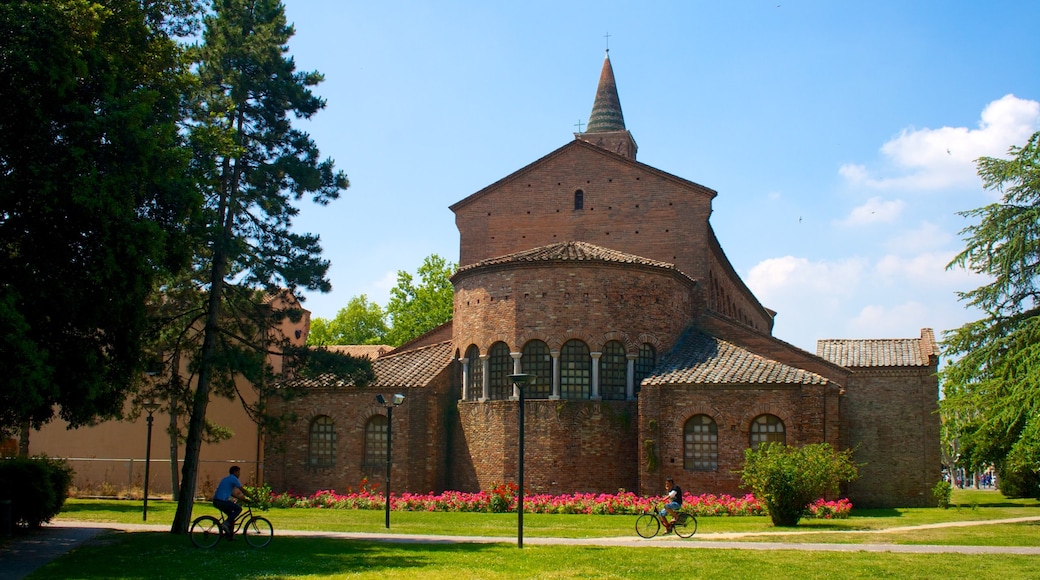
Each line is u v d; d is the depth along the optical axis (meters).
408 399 43.31
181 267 26.23
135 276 23.14
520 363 41.41
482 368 42.62
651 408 39.34
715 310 54.25
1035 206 34.72
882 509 43.09
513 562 21.66
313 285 32.81
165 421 49.19
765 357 44.56
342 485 44.16
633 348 41.50
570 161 51.56
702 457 38.94
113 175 22.44
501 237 51.81
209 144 29.00
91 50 23.20
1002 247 34.84
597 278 41.69
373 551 23.94
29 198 21.70
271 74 32.94
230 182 32.50
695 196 49.47
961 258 35.75
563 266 41.69
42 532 29.27
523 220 51.66
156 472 48.25
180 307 33.78
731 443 38.38
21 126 22.02
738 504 36.00
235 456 49.47
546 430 40.38
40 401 20.72
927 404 46.34
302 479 45.00
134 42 26.16
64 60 22.06
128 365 24.91
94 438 49.59
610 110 70.06
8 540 26.92
